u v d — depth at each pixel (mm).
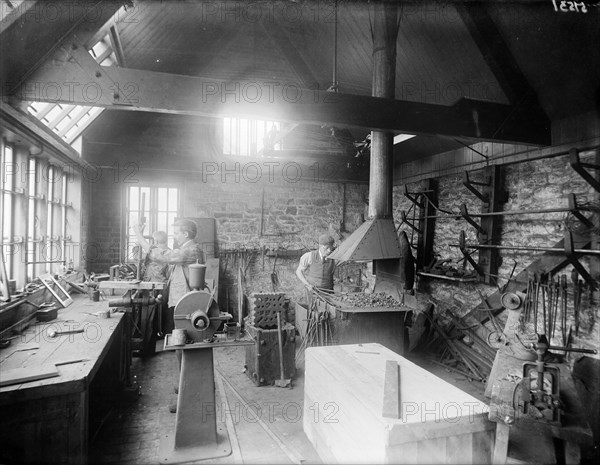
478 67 4984
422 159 7262
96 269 7180
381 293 5594
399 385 2688
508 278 5176
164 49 6602
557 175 4742
